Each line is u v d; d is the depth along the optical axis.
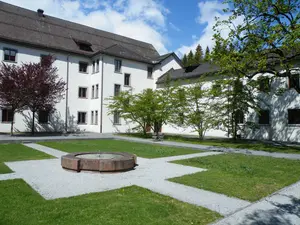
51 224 3.96
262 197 5.71
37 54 25.31
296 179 7.43
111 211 4.53
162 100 22.62
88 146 15.31
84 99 28.95
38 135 21.95
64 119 27.33
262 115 22.59
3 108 21.39
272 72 14.44
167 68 34.22
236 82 17.55
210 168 8.99
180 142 18.36
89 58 29.39
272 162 10.34
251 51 13.10
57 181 6.85
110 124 28.05
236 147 15.76
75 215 4.33
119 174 7.91
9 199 5.12
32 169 8.35
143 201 5.17
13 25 25.61
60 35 29.06
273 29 12.30
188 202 5.27
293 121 20.53
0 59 23.06
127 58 29.67
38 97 20.06
